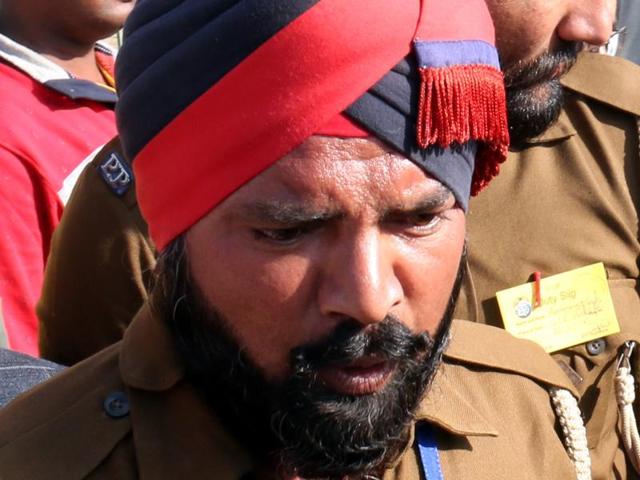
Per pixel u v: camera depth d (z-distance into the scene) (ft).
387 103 3.15
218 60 3.19
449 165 3.30
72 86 7.36
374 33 3.14
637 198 5.85
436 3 3.27
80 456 3.56
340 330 3.24
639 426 5.90
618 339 5.61
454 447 4.17
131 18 3.51
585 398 5.64
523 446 4.41
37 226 6.91
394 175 3.17
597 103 5.96
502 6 4.88
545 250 5.63
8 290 6.64
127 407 3.68
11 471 3.51
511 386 4.59
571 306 5.63
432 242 3.36
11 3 7.68
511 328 5.55
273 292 3.26
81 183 5.17
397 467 3.98
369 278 3.16
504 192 5.70
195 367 3.60
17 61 7.22
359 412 3.32
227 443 3.63
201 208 3.31
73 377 3.88
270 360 3.35
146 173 3.47
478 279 5.61
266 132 3.14
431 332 3.50
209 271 3.37
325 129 3.12
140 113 3.40
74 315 5.13
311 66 3.12
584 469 4.66
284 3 3.12
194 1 3.27
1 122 6.91
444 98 3.20
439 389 4.26
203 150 3.25
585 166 5.76
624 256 5.72
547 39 5.05
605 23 5.08
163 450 3.58
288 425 3.36
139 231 4.99
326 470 3.41
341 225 3.18
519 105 5.22
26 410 3.77
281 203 3.15
